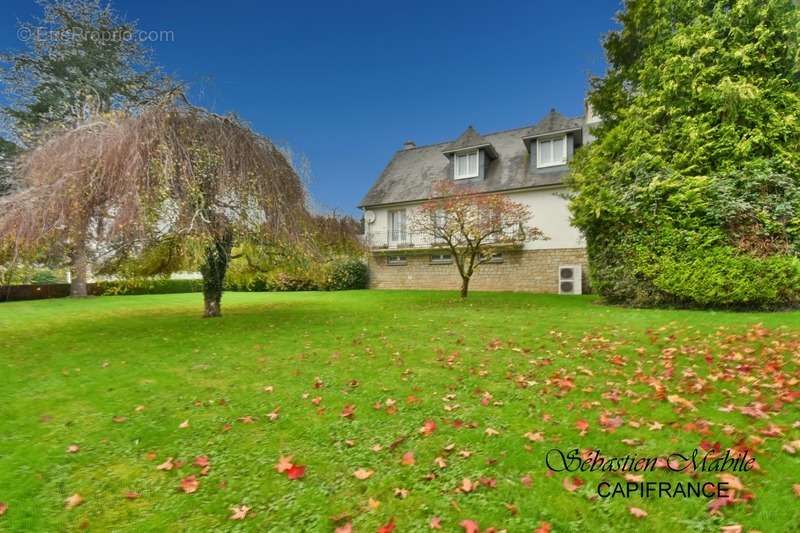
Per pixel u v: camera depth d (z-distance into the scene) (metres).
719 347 4.77
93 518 1.98
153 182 6.57
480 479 2.21
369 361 4.73
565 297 13.09
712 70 8.55
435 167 20.78
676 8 9.38
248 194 7.50
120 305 12.53
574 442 2.58
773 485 2.04
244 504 2.06
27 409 3.38
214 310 9.16
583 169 10.72
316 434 2.83
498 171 18.33
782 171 8.00
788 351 4.45
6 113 16.81
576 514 1.91
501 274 17.69
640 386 3.56
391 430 2.85
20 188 7.83
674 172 8.61
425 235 18.81
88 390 3.87
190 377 4.25
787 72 8.47
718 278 7.90
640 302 9.21
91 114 8.59
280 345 5.74
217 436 2.83
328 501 2.07
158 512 2.02
